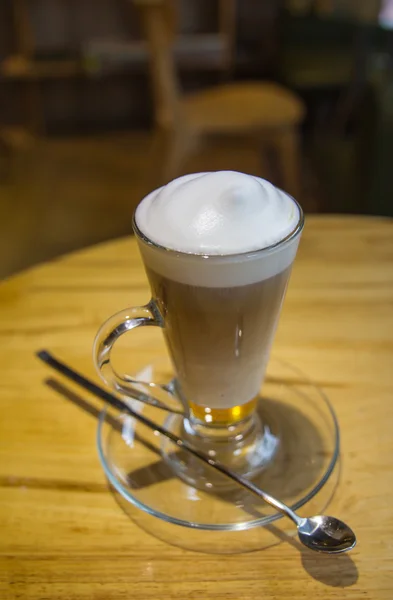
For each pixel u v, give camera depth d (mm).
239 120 1403
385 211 1189
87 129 2234
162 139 1465
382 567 305
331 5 2094
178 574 306
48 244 1435
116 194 1683
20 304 487
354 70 1823
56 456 372
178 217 296
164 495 347
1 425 392
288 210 310
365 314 470
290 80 1911
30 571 309
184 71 2291
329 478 352
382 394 404
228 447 374
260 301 312
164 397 409
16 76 2076
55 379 425
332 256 528
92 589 301
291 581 301
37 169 1886
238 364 341
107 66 2094
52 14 2127
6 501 345
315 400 403
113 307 477
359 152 1220
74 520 334
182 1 2166
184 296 307
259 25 2260
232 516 334
